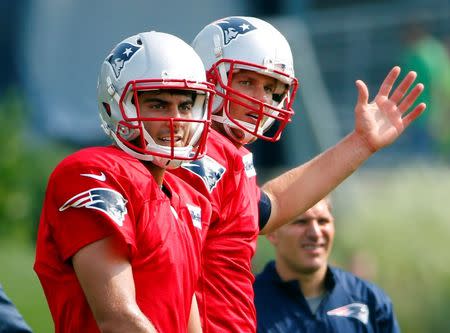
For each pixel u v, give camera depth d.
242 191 18.94
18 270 37.03
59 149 47.84
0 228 42.66
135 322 14.17
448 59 48.56
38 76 50.84
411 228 37.94
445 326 36.88
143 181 15.02
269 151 46.50
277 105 19.67
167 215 15.20
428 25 49.72
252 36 19.34
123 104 15.68
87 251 14.43
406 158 46.31
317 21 49.88
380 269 37.38
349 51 49.59
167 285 14.98
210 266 18.50
